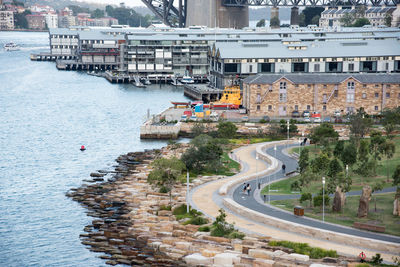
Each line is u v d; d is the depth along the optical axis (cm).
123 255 12756
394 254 11500
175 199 15912
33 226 15000
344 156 16962
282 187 16550
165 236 13300
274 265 11088
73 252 13225
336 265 10881
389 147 17462
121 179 18788
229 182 16900
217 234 12950
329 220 13425
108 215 15262
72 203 16750
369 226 12662
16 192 17925
